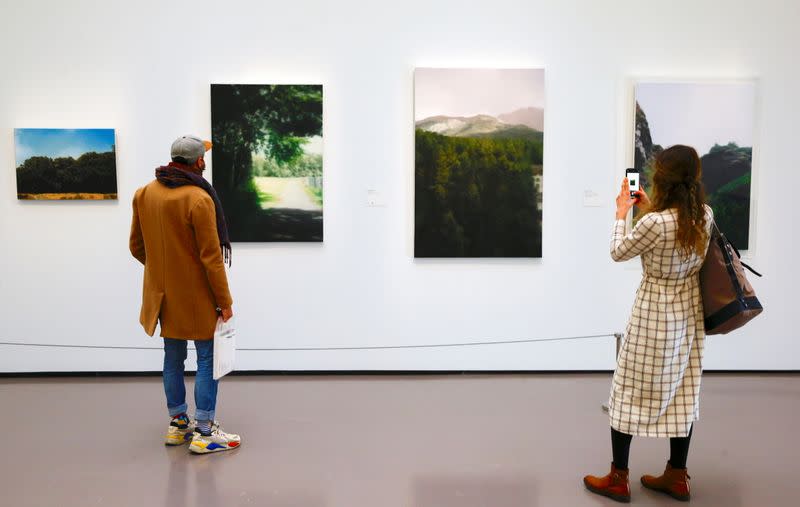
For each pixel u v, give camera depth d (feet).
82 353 17.03
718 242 9.43
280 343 17.22
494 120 16.93
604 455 11.63
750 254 17.44
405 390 15.84
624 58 17.10
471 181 16.98
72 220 16.84
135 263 17.01
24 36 16.51
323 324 17.24
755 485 10.39
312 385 16.29
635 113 17.07
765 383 16.66
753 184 17.26
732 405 14.74
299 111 16.79
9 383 16.42
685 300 9.44
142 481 10.37
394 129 17.02
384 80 16.94
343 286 17.20
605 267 17.37
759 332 17.61
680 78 17.07
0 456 11.47
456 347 17.37
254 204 16.84
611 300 17.42
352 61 16.90
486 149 16.94
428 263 17.24
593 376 17.24
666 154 9.46
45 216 16.81
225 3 16.71
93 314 16.99
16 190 16.74
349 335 17.29
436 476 10.63
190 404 14.65
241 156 16.75
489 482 10.41
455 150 16.93
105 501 9.61
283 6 16.78
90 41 16.60
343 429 12.94
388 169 17.06
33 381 16.60
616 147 17.22
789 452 11.84
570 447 12.01
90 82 16.65
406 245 17.20
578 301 17.39
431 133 16.88
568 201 17.25
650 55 17.12
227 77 16.80
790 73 17.24
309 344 17.25
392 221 17.13
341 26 16.85
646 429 9.43
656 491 10.18
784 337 17.60
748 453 11.80
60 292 16.94
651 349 9.34
